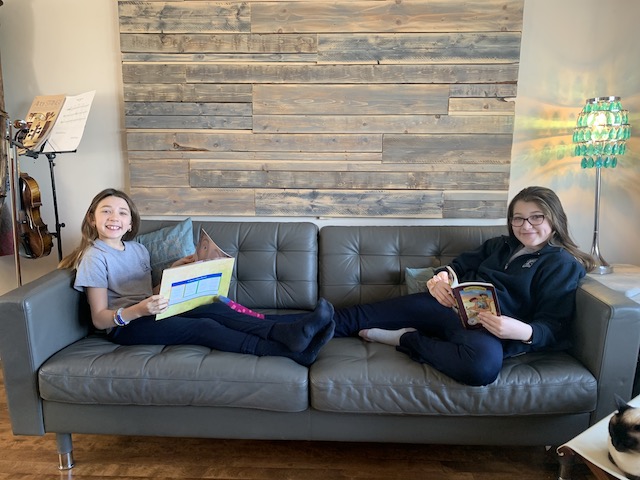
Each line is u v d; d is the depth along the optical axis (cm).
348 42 214
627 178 224
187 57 218
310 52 216
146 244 200
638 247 229
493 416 150
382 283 204
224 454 171
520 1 208
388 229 209
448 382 146
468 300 155
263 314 193
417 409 147
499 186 221
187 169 227
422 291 191
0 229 217
